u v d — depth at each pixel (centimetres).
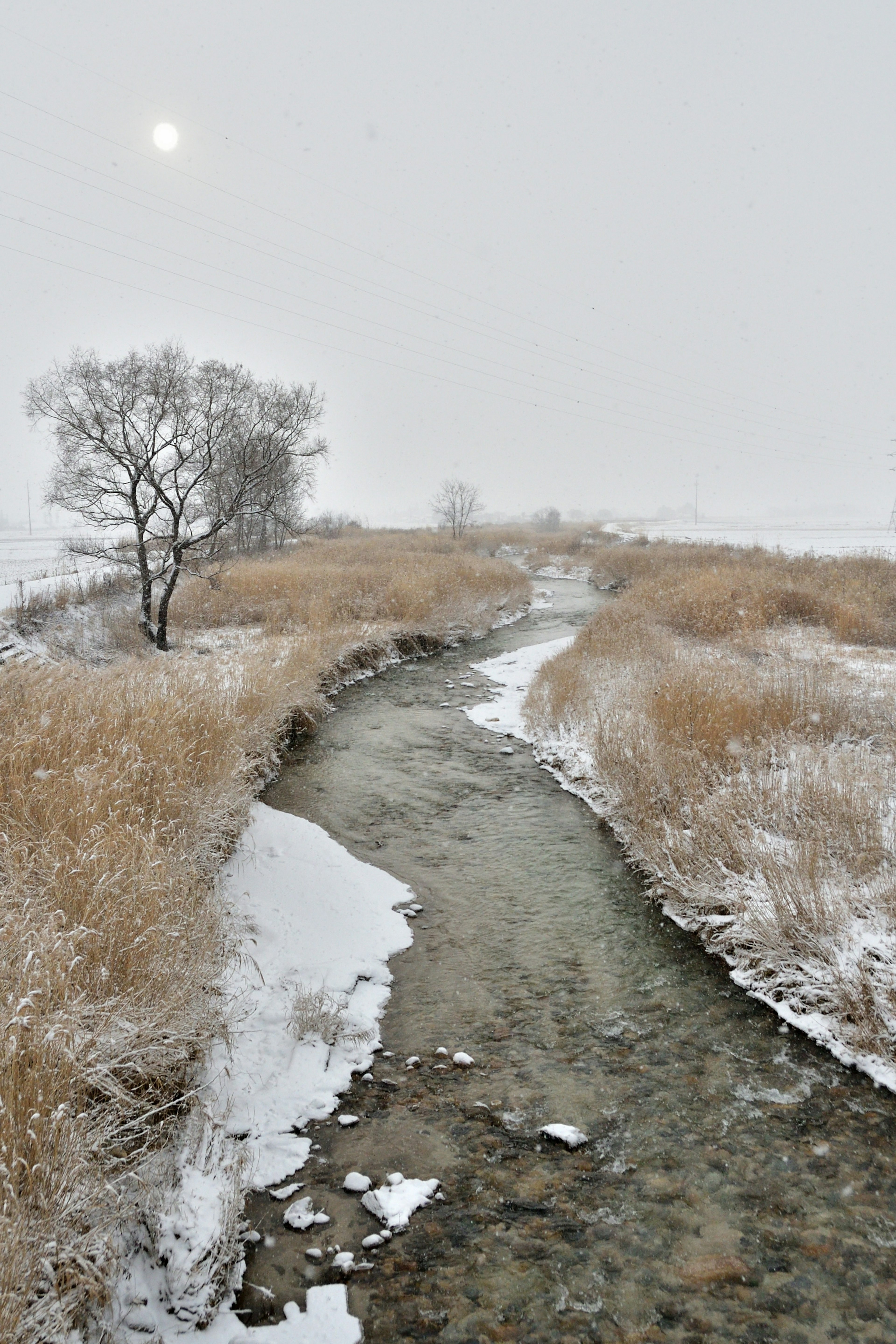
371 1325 301
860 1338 294
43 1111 304
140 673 943
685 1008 518
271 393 1689
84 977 394
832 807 646
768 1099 429
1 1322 238
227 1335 293
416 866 731
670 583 2050
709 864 646
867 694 976
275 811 830
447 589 2105
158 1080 393
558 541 4866
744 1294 313
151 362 1492
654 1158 387
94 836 508
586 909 655
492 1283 320
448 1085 444
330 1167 383
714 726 834
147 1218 323
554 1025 501
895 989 463
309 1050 463
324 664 1393
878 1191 363
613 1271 325
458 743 1121
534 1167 382
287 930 596
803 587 1784
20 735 612
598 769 921
